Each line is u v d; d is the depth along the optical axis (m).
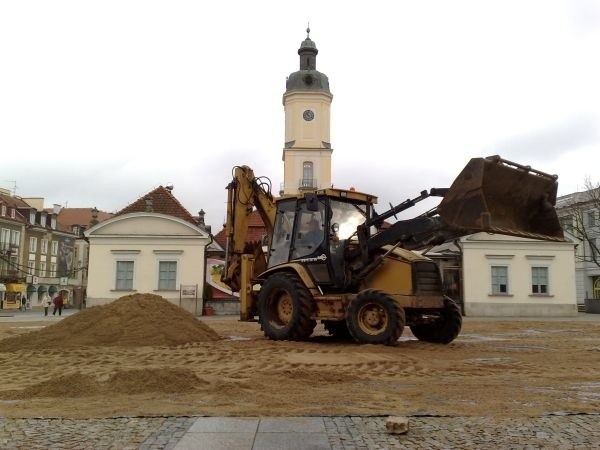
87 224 92.94
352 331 12.90
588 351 12.89
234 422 5.80
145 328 14.00
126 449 4.93
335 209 14.52
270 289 14.62
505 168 11.57
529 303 34.41
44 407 6.58
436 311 14.09
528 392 7.70
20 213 75.19
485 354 12.12
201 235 33.88
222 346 13.11
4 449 4.95
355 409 6.48
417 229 12.62
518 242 34.78
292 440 5.19
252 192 16.25
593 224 53.59
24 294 69.00
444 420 5.96
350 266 13.79
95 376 8.82
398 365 10.21
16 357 11.51
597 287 55.50
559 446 5.08
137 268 33.62
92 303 33.34
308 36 62.94
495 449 4.98
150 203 36.47
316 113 60.12
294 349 12.34
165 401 6.92
